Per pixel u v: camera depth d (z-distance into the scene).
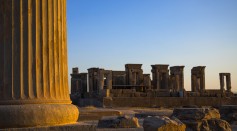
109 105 47.94
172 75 64.50
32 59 7.57
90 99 51.38
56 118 7.41
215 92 57.94
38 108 7.25
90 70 61.41
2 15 7.66
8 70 7.52
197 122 16.23
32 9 7.67
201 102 53.91
